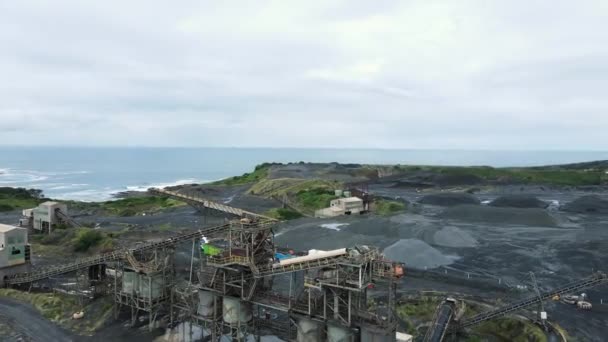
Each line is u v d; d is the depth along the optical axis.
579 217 144.75
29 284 74.69
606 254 97.50
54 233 112.19
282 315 60.53
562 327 58.41
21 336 56.34
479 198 187.38
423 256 92.75
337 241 108.38
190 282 59.16
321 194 172.25
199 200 91.38
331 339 43.56
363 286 42.00
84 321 61.00
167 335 57.31
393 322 42.75
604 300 68.88
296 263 45.81
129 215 156.88
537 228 126.75
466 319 57.91
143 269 58.41
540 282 78.69
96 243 104.38
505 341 56.69
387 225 120.88
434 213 150.25
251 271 50.28
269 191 196.12
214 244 93.75
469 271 85.75
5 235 74.94
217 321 53.16
